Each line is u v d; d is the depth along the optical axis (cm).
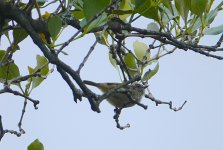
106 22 846
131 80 919
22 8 923
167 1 947
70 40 790
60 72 848
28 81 988
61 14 882
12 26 893
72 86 857
